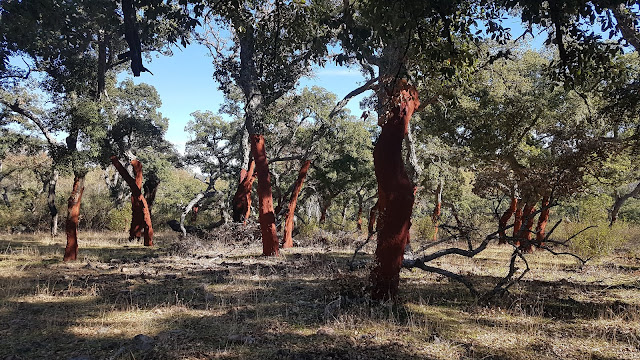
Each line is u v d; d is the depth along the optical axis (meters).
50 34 14.47
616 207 20.72
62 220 27.44
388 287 6.87
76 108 12.83
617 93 8.63
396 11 6.07
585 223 15.32
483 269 11.16
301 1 7.48
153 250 16.55
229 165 34.34
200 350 4.73
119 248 17.06
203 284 8.61
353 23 6.85
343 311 6.32
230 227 19.58
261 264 11.95
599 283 9.30
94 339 5.12
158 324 5.79
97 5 12.60
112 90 26.41
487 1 6.38
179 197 33.69
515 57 14.54
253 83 14.57
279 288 8.31
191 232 23.23
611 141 10.70
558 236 20.34
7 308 6.60
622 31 7.91
